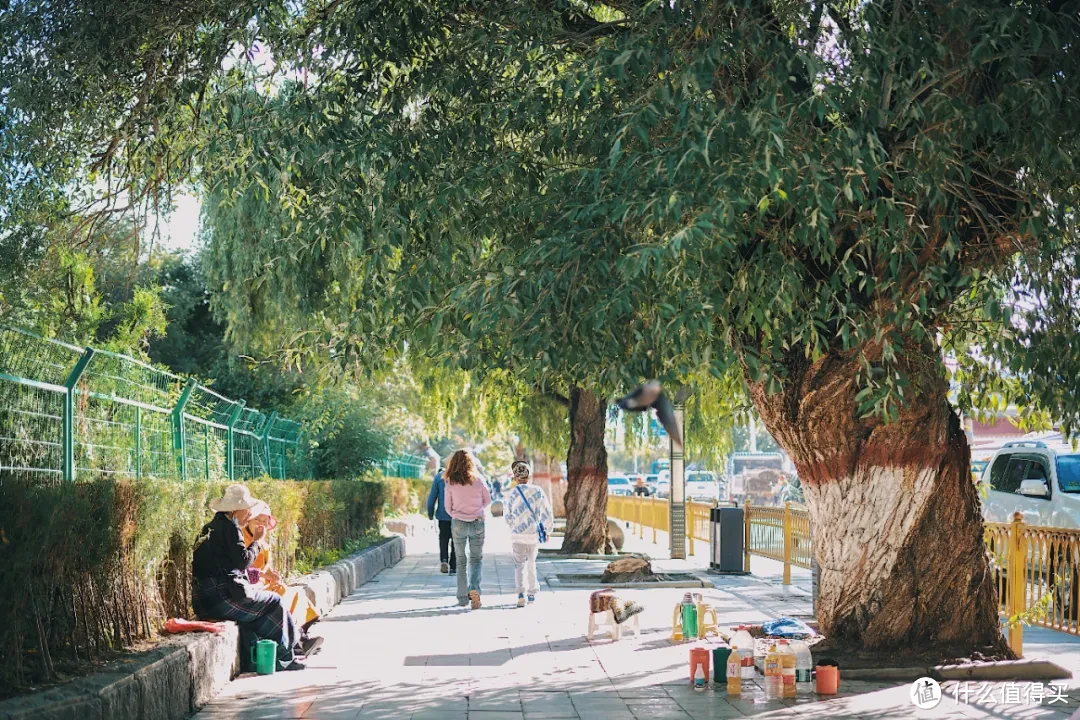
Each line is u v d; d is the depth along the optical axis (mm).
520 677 9227
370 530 23172
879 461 9352
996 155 8117
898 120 7887
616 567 17141
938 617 9367
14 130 9438
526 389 21109
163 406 12234
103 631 7652
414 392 30797
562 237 7637
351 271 12719
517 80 9016
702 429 24359
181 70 9867
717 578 18297
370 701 8227
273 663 9406
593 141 8375
